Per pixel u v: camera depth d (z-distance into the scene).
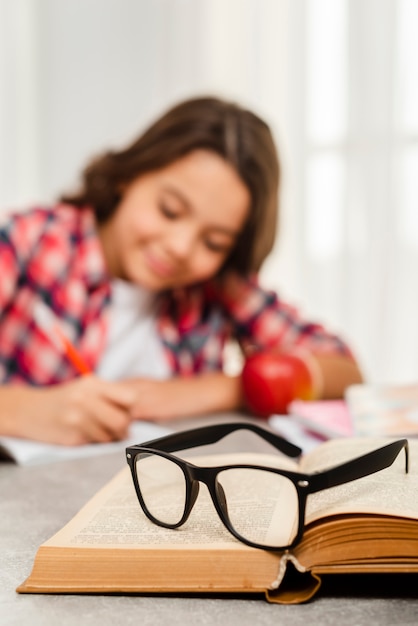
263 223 1.15
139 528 0.41
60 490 0.60
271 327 1.28
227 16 2.05
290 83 1.99
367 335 1.94
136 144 1.17
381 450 0.41
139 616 0.35
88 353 1.19
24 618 0.35
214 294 1.33
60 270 1.19
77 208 1.27
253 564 0.37
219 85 2.07
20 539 0.47
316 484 0.38
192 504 0.40
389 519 0.37
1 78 2.21
